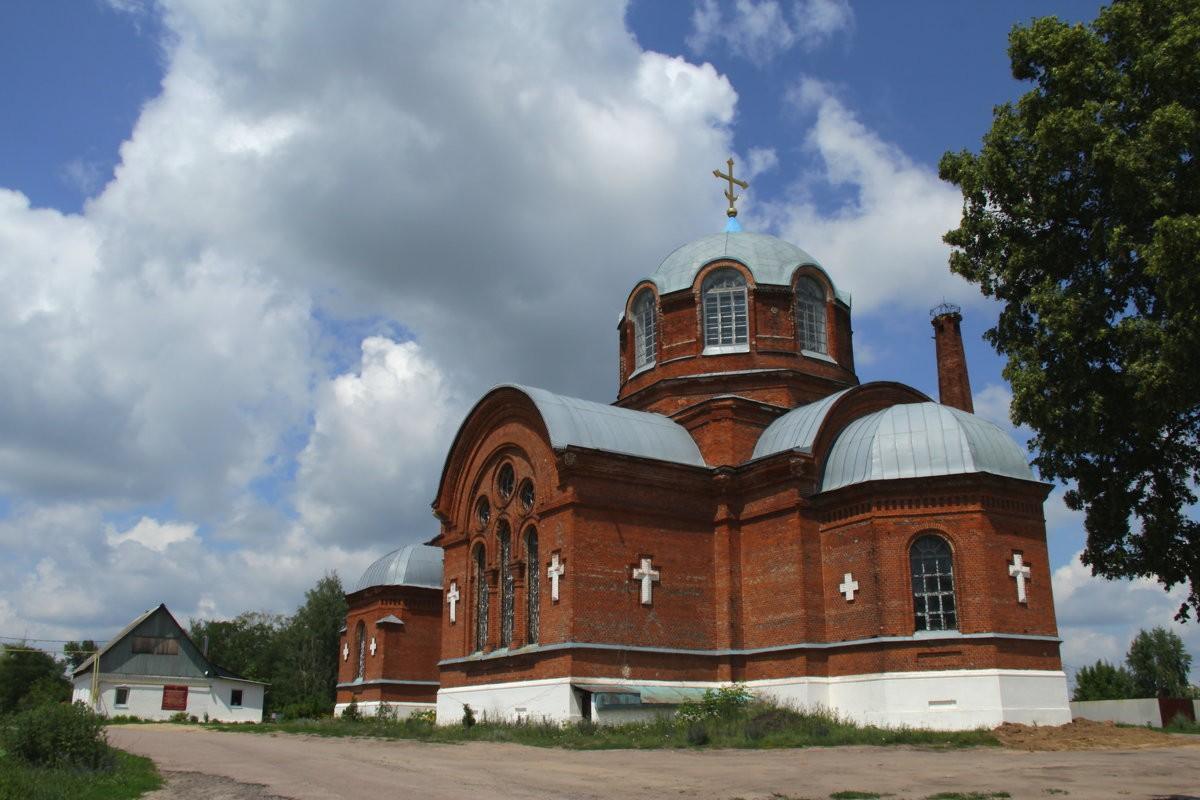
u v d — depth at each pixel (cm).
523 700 3225
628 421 3516
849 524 3089
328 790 1784
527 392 3422
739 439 3544
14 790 1722
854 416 3444
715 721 2794
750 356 3897
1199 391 1402
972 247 1747
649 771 1972
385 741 3016
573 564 3127
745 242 4181
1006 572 2927
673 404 3891
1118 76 1530
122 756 2398
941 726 2777
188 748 2922
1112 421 1567
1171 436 1581
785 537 3206
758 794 1631
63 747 2139
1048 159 1566
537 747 2578
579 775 1917
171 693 6675
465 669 3634
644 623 3203
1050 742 2469
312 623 8212
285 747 2906
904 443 3080
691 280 4053
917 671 2853
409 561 5034
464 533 3812
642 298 4244
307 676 8094
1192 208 1435
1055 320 1538
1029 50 1606
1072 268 1598
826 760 2141
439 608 5006
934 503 2970
